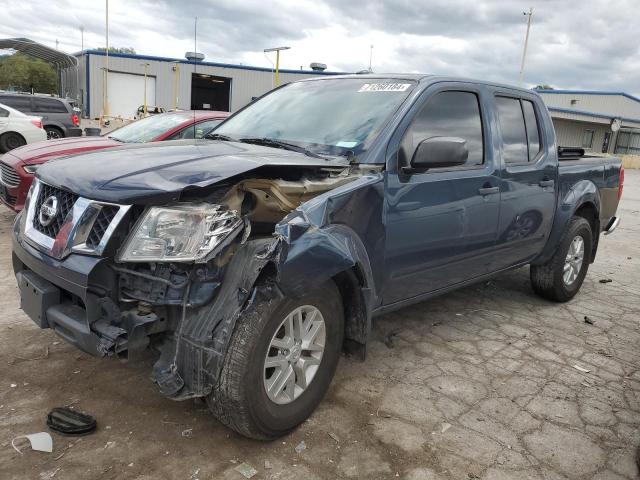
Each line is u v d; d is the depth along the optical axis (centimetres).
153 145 338
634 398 347
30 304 275
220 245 246
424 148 313
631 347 430
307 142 345
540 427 308
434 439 289
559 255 500
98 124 3406
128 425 285
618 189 584
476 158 387
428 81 364
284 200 279
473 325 457
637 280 637
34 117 1520
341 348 310
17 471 245
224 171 262
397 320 457
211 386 247
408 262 336
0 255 564
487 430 301
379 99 357
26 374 329
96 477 245
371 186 302
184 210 247
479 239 389
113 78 3850
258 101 443
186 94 4041
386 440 286
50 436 270
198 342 245
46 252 262
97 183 258
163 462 258
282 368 274
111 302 249
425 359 386
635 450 291
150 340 259
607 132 4406
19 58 5128
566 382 364
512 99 435
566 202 486
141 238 243
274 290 256
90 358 352
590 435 303
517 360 393
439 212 347
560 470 271
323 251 265
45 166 304
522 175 423
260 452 270
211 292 248
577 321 482
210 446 272
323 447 277
